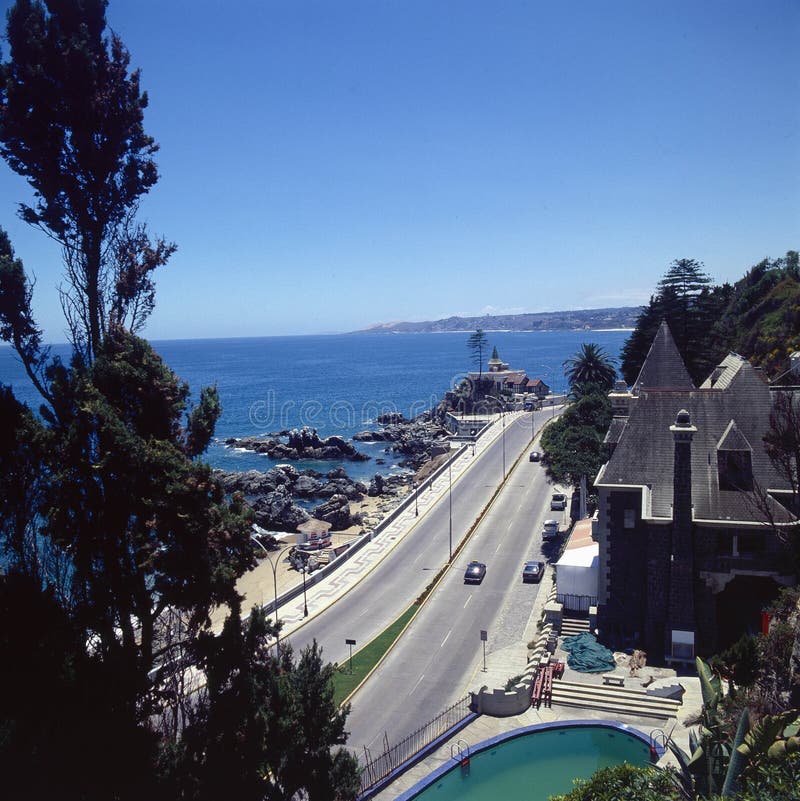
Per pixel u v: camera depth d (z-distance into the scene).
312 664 27.88
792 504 42.62
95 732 20.69
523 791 33.75
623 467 46.38
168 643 25.75
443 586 64.50
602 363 124.12
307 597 65.00
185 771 22.58
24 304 25.20
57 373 24.70
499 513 86.88
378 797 33.75
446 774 35.22
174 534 23.66
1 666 20.41
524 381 198.50
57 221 27.20
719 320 116.81
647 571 44.69
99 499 24.12
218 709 23.66
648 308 108.12
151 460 23.28
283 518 101.19
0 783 19.38
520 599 60.22
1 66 26.05
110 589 23.81
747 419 46.03
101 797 20.62
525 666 47.47
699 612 43.28
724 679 30.73
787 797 17.47
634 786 22.22
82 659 22.11
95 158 26.98
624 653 44.91
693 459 45.25
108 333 26.58
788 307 94.69
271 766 24.89
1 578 21.77
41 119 26.25
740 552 42.84
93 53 26.70
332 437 162.75
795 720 21.88
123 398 25.12
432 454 145.38
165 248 28.80
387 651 51.66
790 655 30.56
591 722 38.56
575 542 56.38
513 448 124.31
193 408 27.22
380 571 70.62
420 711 42.69
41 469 23.95
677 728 37.34
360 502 120.06
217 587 23.59
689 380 56.28
